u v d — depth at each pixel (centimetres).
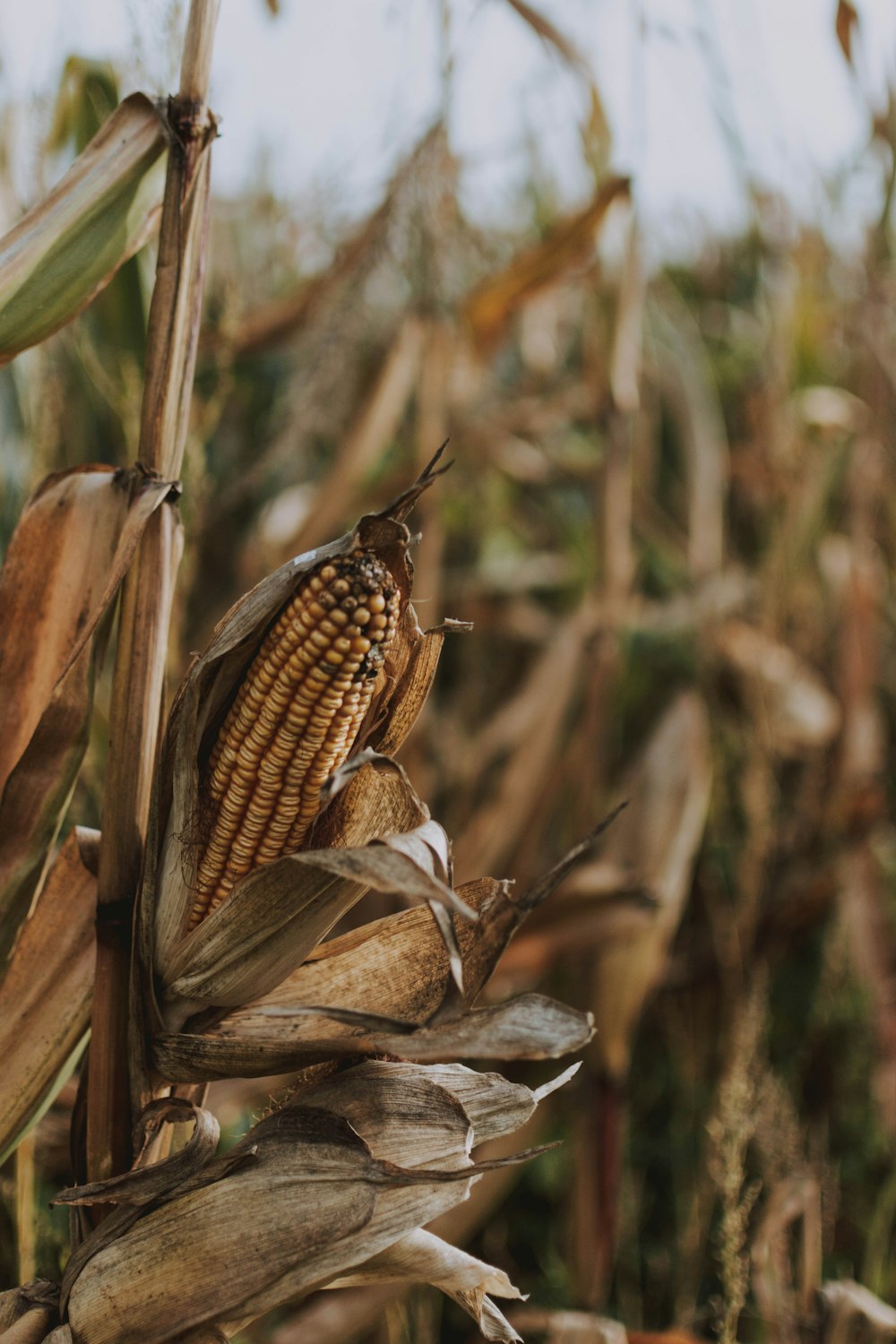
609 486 206
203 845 131
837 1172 175
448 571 276
